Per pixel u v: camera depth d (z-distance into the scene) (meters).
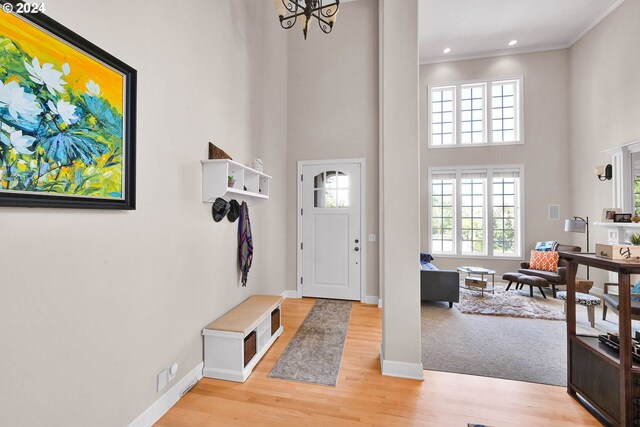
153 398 1.75
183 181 2.04
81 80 1.30
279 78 4.18
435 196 6.32
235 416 1.81
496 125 6.12
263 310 2.65
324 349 2.73
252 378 2.24
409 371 2.26
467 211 6.16
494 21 5.04
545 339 3.04
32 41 1.11
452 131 6.32
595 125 4.91
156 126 1.79
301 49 4.46
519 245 5.84
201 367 2.23
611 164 4.53
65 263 1.25
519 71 5.86
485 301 4.41
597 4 4.56
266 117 3.68
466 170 6.08
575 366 1.99
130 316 1.59
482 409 1.88
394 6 2.35
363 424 1.74
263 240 3.64
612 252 1.72
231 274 2.73
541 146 5.73
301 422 1.76
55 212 1.21
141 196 1.67
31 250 1.13
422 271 4.11
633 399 1.55
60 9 1.22
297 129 4.47
